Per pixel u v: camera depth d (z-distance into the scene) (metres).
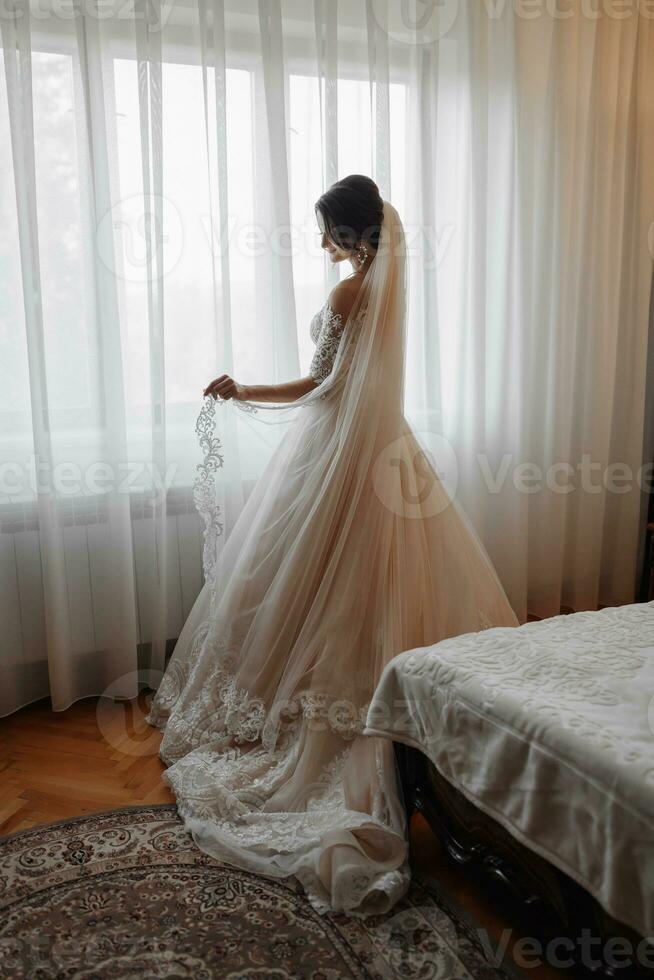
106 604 2.64
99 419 2.51
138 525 2.66
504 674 1.56
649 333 3.41
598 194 3.11
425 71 2.71
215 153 2.50
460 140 2.89
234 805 1.93
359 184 2.25
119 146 2.46
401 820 1.81
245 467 2.76
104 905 1.68
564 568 3.45
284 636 2.18
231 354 2.59
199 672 2.31
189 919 1.64
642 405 3.36
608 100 3.05
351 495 2.18
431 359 2.87
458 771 1.56
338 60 2.66
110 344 2.46
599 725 1.33
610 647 1.67
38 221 2.39
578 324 3.25
